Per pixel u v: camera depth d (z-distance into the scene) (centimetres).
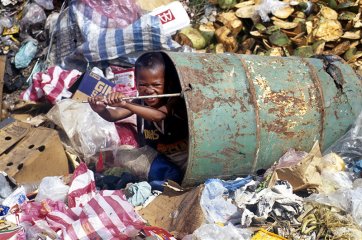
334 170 447
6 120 508
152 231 398
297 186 433
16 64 621
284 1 613
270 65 465
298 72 467
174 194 440
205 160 439
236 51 602
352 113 474
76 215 418
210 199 420
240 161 450
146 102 458
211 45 608
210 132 434
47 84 555
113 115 473
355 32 598
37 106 566
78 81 540
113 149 496
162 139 468
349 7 604
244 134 443
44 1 635
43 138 477
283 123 452
